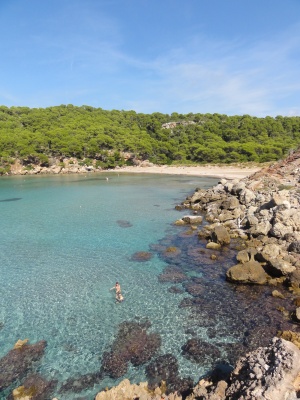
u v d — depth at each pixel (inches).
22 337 806.5
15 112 7618.1
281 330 783.1
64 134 6072.8
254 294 968.3
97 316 890.1
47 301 983.0
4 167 5398.6
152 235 1628.9
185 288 1035.3
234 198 2001.7
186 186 3607.3
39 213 2247.8
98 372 678.5
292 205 1582.2
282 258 1130.7
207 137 6707.7
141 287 1055.0
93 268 1232.2
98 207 2421.3
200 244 1446.9
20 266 1272.1
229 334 784.9
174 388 626.2
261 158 5457.7
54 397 616.4
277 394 456.1
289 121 7465.6
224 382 559.8
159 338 781.3
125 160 6348.4
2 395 627.5
